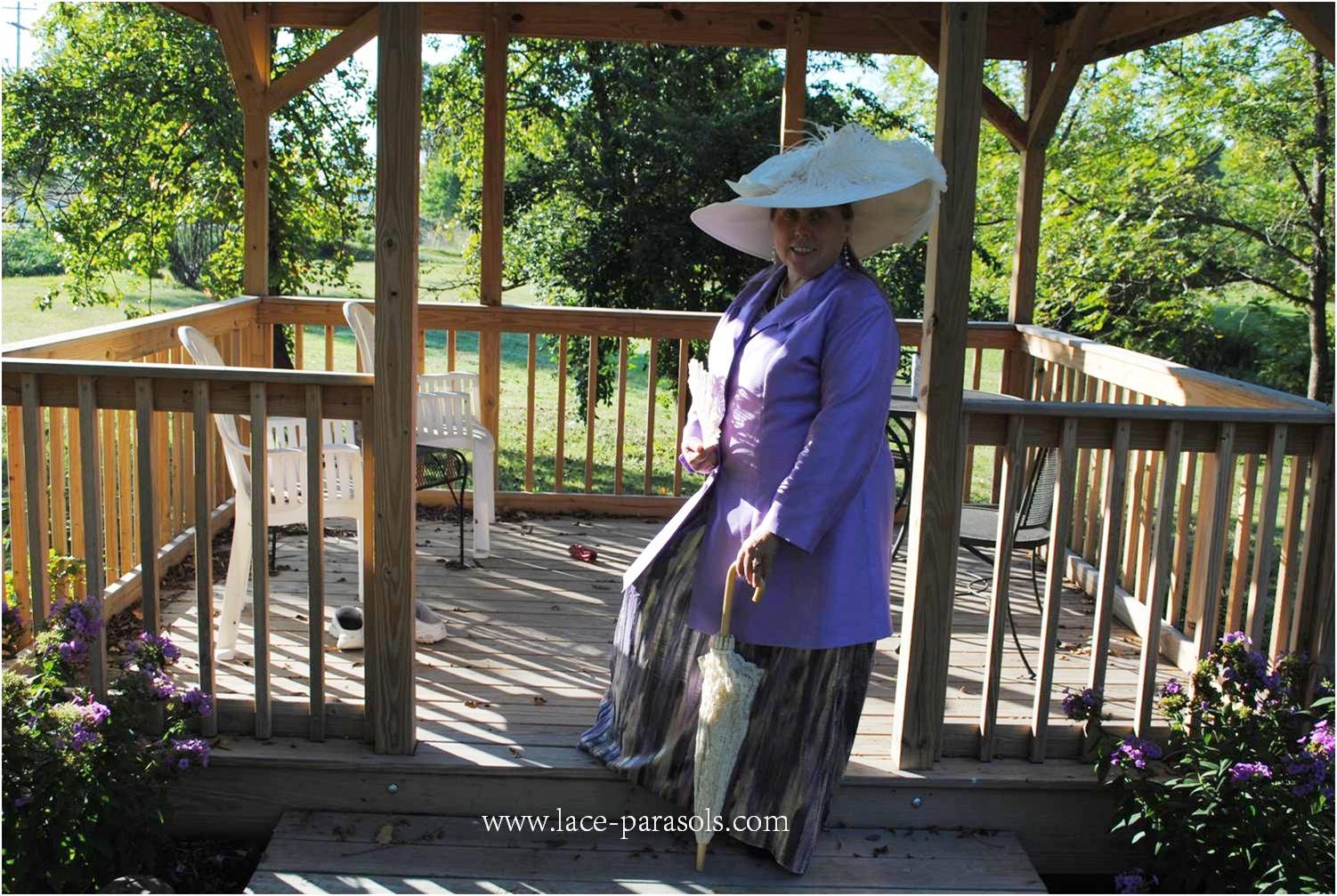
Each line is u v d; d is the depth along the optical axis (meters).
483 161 5.39
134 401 2.97
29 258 11.52
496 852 2.89
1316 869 2.77
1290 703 3.04
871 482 2.68
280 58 10.55
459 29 5.32
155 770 2.75
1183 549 4.04
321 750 3.04
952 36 2.74
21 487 3.51
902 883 2.82
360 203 11.39
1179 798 2.96
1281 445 3.15
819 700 2.72
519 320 5.51
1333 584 3.20
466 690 3.49
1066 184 11.26
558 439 5.67
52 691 2.76
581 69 11.02
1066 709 3.12
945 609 2.99
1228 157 10.93
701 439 2.84
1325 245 10.40
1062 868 3.13
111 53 10.06
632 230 10.80
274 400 2.97
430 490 5.75
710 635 2.76
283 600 4.27
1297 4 3.21
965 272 2.84
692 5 5.35
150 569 3.02
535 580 4.63
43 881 2.62
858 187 2.56
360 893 2.70
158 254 10.43
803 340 2.59
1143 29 5.17
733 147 10.71
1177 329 11.23
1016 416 2.98
